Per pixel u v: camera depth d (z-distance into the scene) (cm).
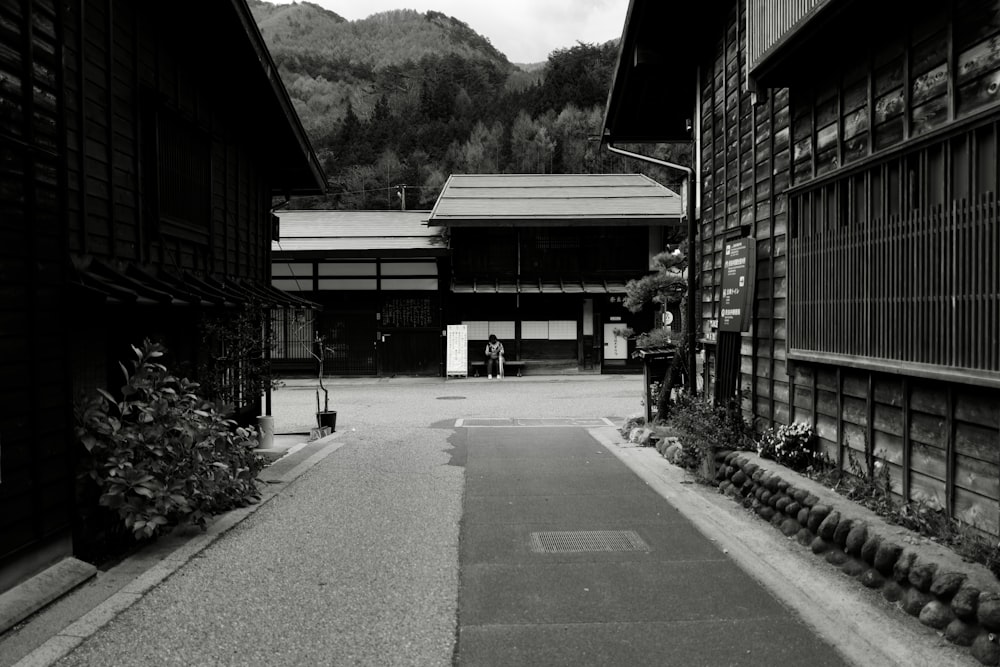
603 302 2673
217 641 404
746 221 845
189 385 659
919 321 475
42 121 490
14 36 454
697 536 618
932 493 473
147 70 742
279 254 2491
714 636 408
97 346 629
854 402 579
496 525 661
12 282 444
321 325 2595
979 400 427
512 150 6256
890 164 516
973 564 402
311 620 435
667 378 1205
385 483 855
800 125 684
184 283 750
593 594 479
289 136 1149
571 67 7069
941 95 471
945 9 464
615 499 766
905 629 397
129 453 561
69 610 443
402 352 2605
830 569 500
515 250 2638
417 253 2506
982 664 355
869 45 551
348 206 5650
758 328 792
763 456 714
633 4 978
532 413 1638
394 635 414
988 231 409
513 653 388
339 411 1680
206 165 909
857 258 555
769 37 695
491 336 2570
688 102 1183
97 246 622
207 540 602
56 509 486
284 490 814
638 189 2895
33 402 461
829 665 370
